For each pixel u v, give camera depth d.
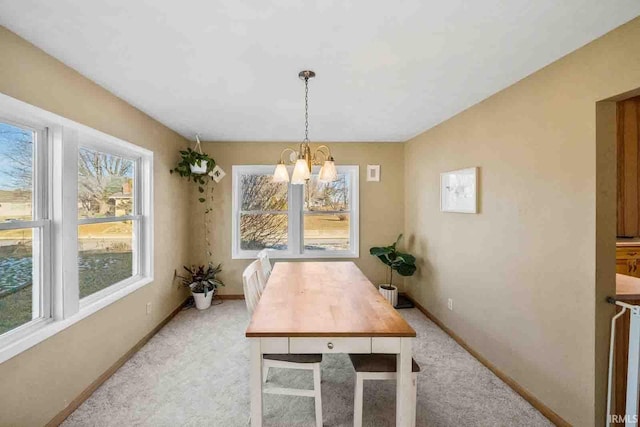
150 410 1.97
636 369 1.54
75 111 2.01
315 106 2.75
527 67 1.96
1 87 1.51
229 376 2.36
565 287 1.82
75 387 1.99
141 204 3.03
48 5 1.35
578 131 1.73
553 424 1.87
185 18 1.45
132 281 2.83
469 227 2.79
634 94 1.52
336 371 2.45
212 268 4.14
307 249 4.41
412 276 4.09
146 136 2.97
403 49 1.74
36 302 1.84
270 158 4.23
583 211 1.70
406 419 1.54
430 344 2.93
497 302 2.41
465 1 1.32
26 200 1.78
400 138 4.11
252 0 1.31
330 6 1.36
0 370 1.51
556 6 1.36
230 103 2.66
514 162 2.22
